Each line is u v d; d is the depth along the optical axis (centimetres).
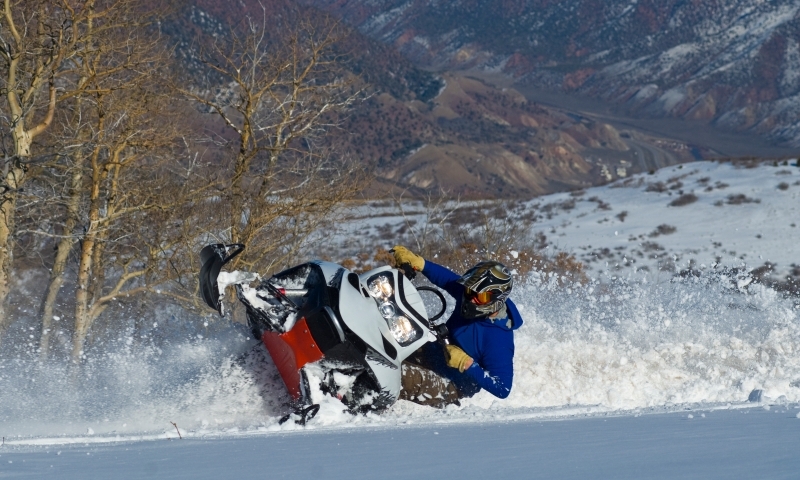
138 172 3603
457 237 4378
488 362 1205
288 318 1089
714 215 8856
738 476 405
